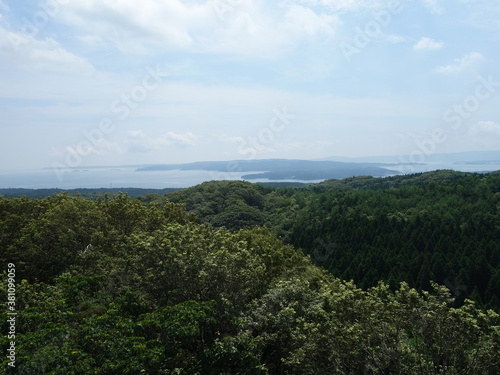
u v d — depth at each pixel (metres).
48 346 10.28
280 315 14.73
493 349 10.62
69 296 14.04
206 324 12.59
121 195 32.25
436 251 57.62
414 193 93.38
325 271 33.06
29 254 23.67
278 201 103.50
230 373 12.01
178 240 17.52
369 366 11.51
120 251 22.52
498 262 52.34
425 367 11.02
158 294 16.20
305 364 12.93
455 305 45.34
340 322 13.20
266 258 24.30
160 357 10.73
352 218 77.50
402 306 12.81
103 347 10.66
